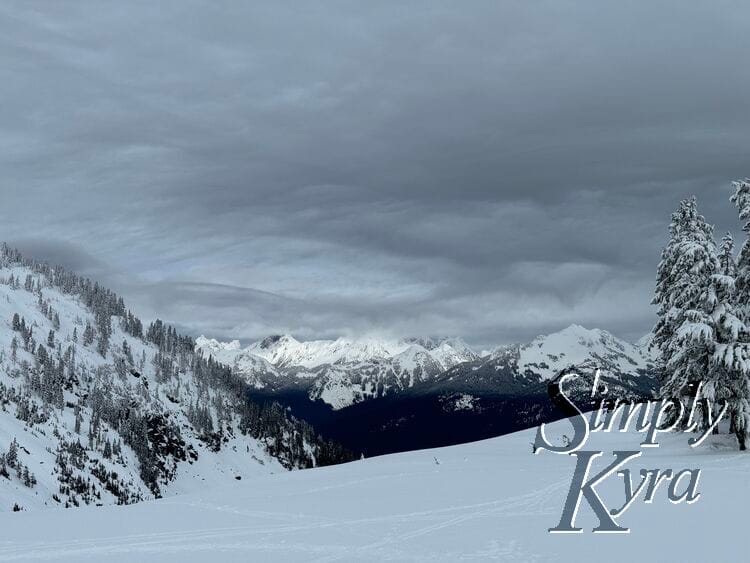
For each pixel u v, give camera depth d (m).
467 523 25.06
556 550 20.00
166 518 29.42
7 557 21.97
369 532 24.02
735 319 47.19
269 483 45.25
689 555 18.67
